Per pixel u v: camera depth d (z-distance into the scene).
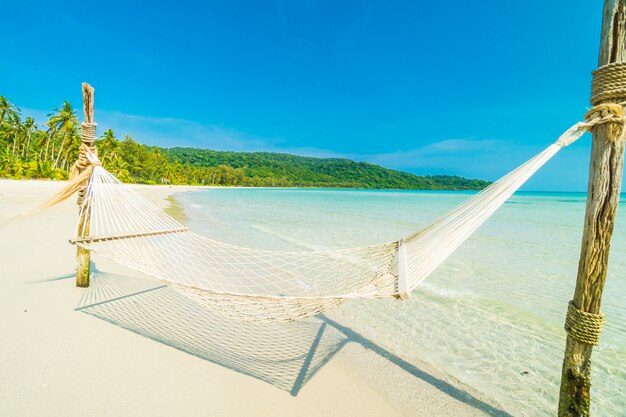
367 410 2.50
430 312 4.58
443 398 2.71
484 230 12.96
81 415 2.13
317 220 14.99
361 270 4.79
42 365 2.62
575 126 2.00
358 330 3.92
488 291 5.54
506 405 2.68
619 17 1.83
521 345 3.70
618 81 1.83
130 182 51.72
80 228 3.85
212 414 2.28
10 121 36.00
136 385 2.49
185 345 3.17
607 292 5.76
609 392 2.97
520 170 2.21
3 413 2.08
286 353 3.26
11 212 10.55
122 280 4.73
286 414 2.37
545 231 12.65
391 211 20.95
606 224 1.91
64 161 38.47
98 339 3.09
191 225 11.45
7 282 4.28
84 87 3.91
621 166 1.86
